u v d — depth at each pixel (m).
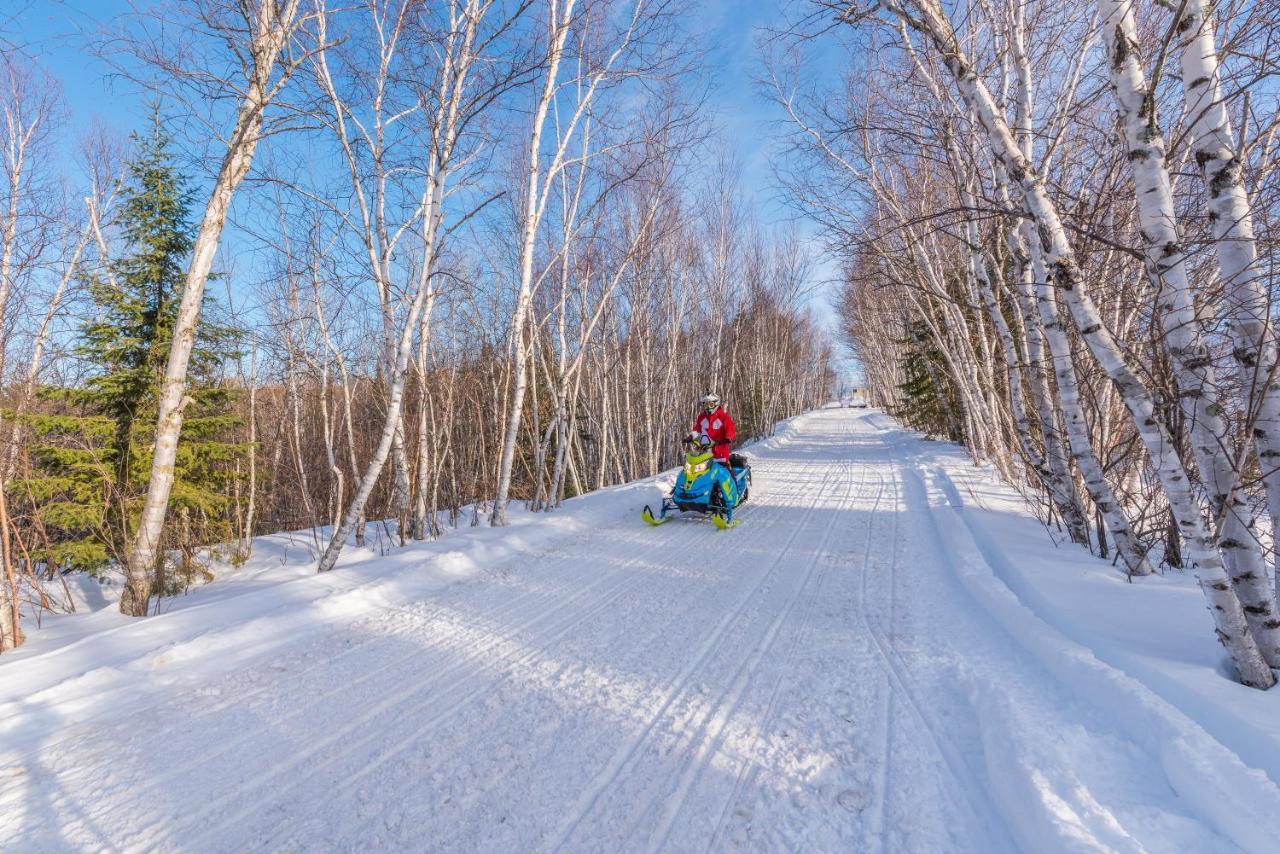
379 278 7.64
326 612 5.13
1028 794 2.38
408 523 8.80
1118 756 2.62
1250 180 3.80
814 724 3.26
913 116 6.73
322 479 13.02
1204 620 3.78
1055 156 6.27
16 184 11.10
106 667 4.00
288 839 2.53
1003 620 4.46
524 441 14.20
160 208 8.40
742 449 21.00
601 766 2.98
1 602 4.70
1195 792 2.24
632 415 18.94
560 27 7.90
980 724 3.12
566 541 7.86
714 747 3.10
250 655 4.36
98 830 2.60
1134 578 4.79
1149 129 3.06
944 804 2.59
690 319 20.17
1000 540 6.33
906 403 24.09
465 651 4.41
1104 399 6.22
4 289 6.16
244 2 5.29
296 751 3.17
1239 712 2.56
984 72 5.94
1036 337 6.33
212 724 3.45
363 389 13.14
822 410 66.69
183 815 2.69
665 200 12.36
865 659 4.03
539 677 3.96
